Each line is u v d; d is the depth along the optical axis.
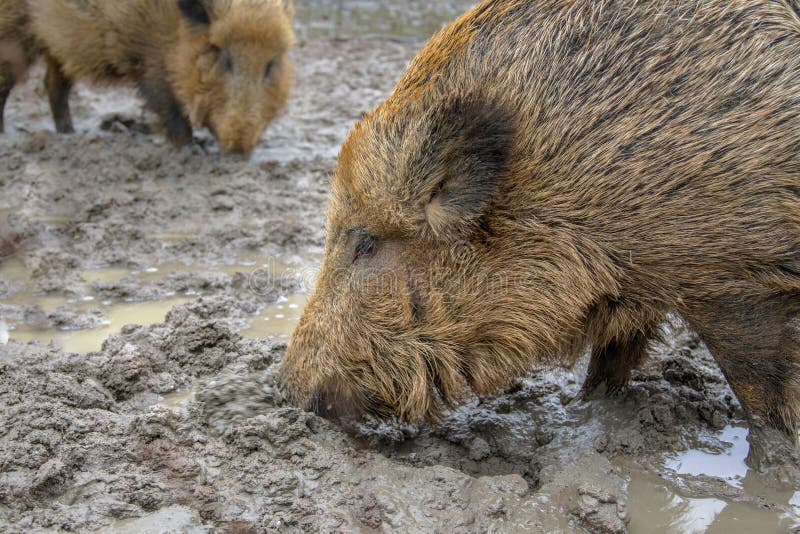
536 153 0.98
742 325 1.00
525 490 0.97
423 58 1.04
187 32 1.99
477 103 0.95
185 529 0.88
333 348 1.04
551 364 1.11
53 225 1.67
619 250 0.99
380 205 1.00
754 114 0.95
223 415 1.06
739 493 1.00
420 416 1.05
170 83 2.06
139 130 2.26
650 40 0.97
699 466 1.05
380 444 1.09
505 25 1.02
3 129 2.19
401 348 1.03
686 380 1.21
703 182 0.96
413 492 0.96
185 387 1.18
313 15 3.59
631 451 1.07
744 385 1.03
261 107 2.06
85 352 1.25
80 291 1.44
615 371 1.16
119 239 1.63
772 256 0.97
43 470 0.93
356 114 2.46
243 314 1.39
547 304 1.01
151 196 1.81
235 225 1.69
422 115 0.98
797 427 1.08
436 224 0.97
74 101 2.48
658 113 0.96
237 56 2.01
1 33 2.08
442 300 1.01
